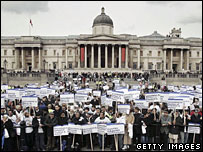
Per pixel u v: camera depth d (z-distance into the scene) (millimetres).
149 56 134125
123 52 120312
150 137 19859
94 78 76688
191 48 137500
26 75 75750
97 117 20953
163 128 19938
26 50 132375
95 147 20656
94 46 124938
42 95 30750
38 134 19422
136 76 87812
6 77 74938
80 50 120500
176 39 131750
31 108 23172
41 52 132375
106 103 25609
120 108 20422
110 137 20984
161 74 79562
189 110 25344
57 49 132875
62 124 19484
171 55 131750
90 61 126625
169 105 20234
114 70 113750
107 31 137625
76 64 129625
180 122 19219
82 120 19562
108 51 128375
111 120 20797
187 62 133875
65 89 46000
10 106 24547
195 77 78875
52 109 23203
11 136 18500
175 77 78812
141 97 30375
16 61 128750
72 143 20000
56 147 20438
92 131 19188
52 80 81562
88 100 27031
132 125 19328
